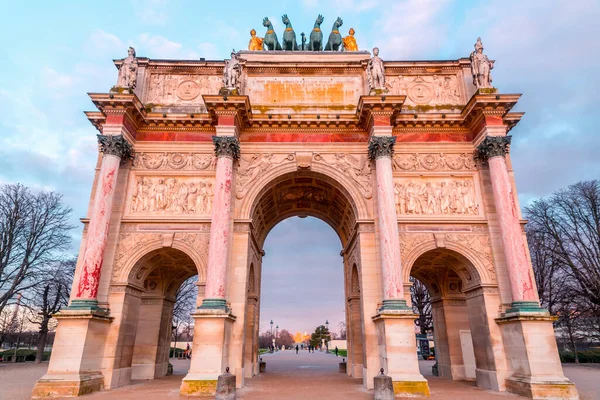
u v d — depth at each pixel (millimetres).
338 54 30781
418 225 25469
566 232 46906
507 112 26250
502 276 23844
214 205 24016
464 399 18844
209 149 27453
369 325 23344
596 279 42656
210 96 25609
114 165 24625
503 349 22531
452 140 27578
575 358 46188
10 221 45688
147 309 30047
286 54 30719
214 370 20172
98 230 23000
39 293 47156
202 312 21156
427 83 29672
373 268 24625
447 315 29703
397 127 27781
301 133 28000
